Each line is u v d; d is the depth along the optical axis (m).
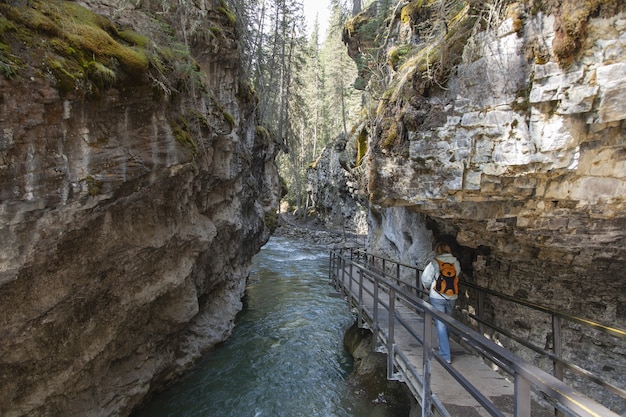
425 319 3.82
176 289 6.06
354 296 8.94
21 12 3.28
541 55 3.61
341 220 33.44
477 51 4.27
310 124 45.16
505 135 4.03
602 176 3.72
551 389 1.89
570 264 4.98
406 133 5.42
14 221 3.18
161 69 4.82
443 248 5.18
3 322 3.41
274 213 18.09
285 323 10.90
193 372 7.57
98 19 4.23
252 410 6.49
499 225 5.06
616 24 3.15
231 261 10.41
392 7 12.50
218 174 7.73
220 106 7.49
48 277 3.71
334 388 7.32
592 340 5.07
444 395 4.08
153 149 4.57
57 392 4.16
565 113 3.47
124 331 5.18
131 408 5.57
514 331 5.98
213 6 7.71
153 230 5.14
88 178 3.73
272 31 20.64
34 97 3.20
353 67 30.91
